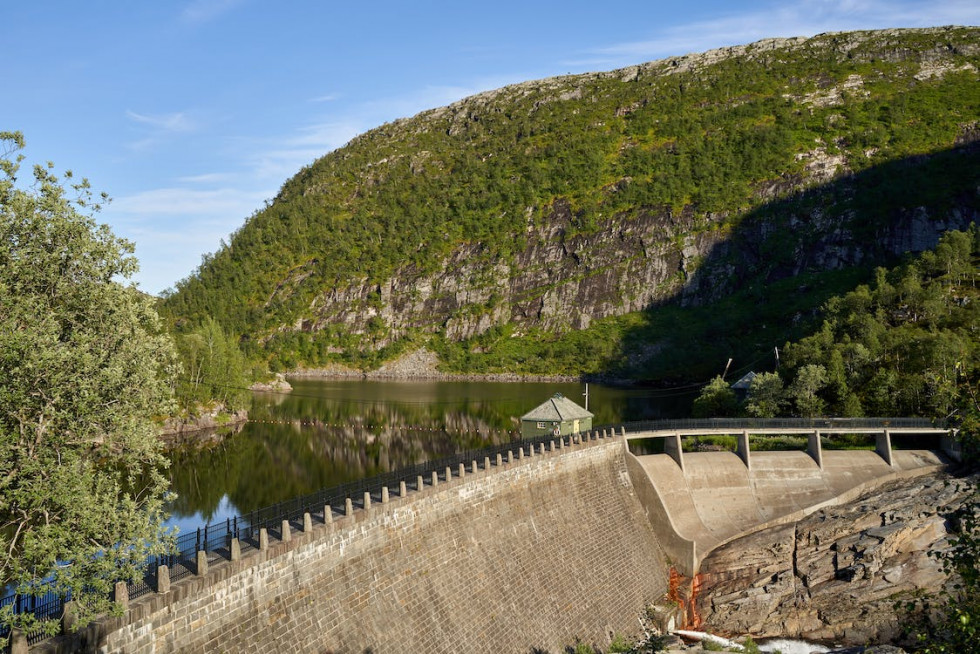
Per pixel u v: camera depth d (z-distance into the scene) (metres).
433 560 63.19
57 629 35.97
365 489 69.81
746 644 75.12
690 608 87.62
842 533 89.12
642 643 75.75
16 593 37.00
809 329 193.62
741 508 100.25
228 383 190.75
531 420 106.69
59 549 37.25
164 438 164.88
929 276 185.38
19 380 36.28
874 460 104.75
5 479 36.84
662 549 93.62
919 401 114.56
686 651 73.50
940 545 83.19
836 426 107.62
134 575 39.69
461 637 60.28
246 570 47.41
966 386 31.80
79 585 37.00
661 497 96.00
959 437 31.00
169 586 42.47
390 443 162.00
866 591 82.19
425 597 60.09
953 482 92.31
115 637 39.06
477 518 70.44
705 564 92.06
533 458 80.56
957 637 29.83
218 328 198.00
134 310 42.34
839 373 126.69
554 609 71.06
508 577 69.12
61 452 38.91
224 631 45.44
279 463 140.12
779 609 84.31
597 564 81.06
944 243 189.50
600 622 74.88
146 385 42.50
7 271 37.56
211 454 148.00
